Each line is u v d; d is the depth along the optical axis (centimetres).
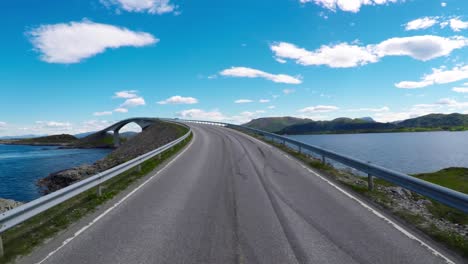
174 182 1045
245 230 575
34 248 519
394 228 590
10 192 2814
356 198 815
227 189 916
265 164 1410
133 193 906
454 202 591
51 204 626
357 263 443
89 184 807
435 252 483
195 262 446
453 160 5066
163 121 8056
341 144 9175
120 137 13638
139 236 554
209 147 2208
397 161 5006
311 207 729
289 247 498
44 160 6059
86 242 534
